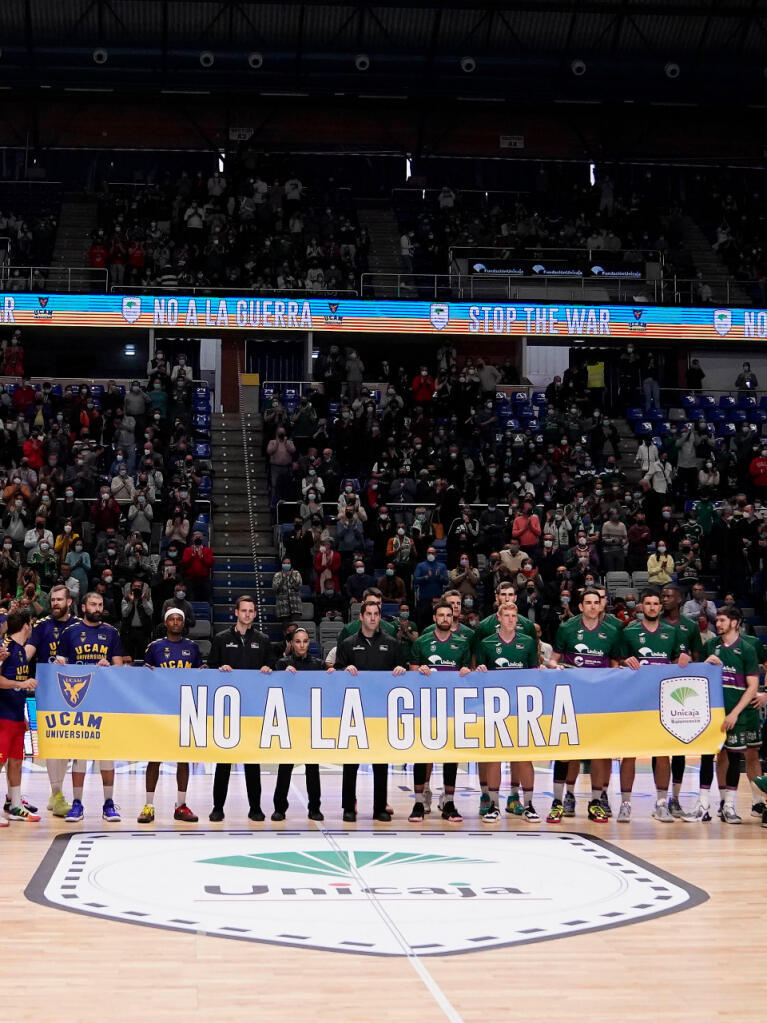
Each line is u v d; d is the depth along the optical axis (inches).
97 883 329.1
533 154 1352.1
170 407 998.4
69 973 249.6
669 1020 224.7
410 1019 224.4
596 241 1233.4
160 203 1229.7
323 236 1219.9
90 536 863.1
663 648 451.2
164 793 515.5
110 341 1173.1
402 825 433.7
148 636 729.0
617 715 439.8
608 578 849.5
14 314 1087.0
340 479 941.8
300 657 456.8
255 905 306.2
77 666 426.0
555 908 305.7
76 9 1180.5
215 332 1142.3
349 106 1309.1
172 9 1194.6
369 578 813.9
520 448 1007.0
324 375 1081.4
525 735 437.1
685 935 281.6
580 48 1251.8
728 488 998.4
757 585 880.3
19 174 1288.1
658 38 1251.2
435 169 1344.7
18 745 434.9
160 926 285.6
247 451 1037.2
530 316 1141.7
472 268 1186.6
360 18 1215.6
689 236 1318.9
